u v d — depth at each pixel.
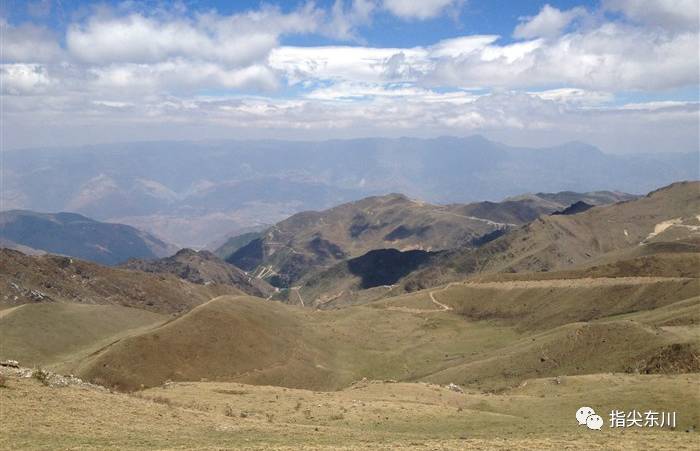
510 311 193.50
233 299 171.38
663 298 158.62
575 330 116.38
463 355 162.00
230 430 52.19
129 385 116.50
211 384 84.75
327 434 53.09
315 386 137.38
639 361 94.88
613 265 194.88
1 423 44.69
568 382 83.69
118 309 198.25
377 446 45.25
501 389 104.94
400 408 69.25
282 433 52.28
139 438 45.44
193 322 141.38
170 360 127.12
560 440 48.66
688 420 60.31
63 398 54.19
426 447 44.81
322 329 183.38
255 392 78.38
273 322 166.88
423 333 187.00
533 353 118.31
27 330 156.38
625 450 43.84
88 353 149.75
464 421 63.06
